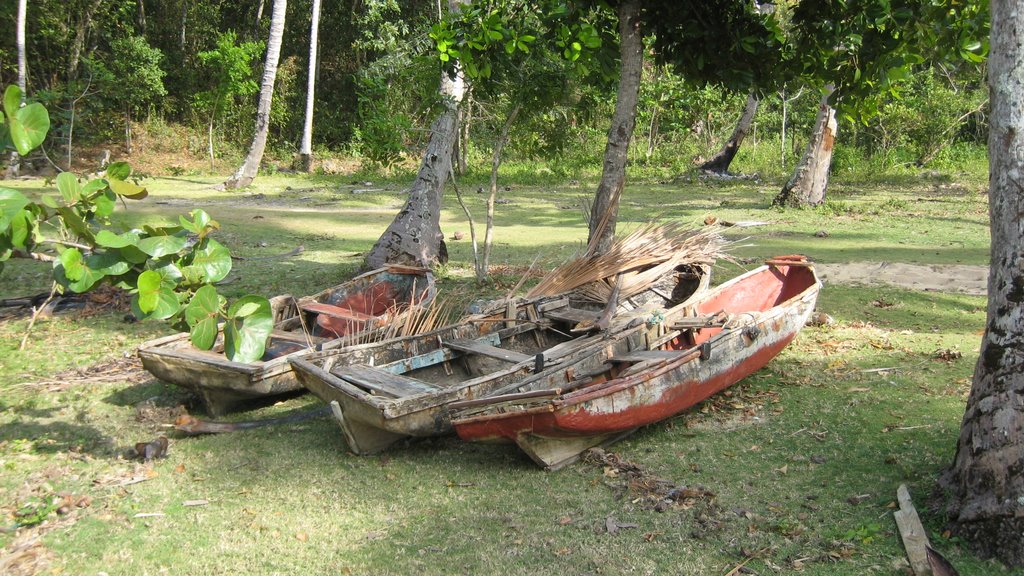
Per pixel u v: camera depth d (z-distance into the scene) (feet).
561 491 17.80
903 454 18.74
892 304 33.58
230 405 23.53
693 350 20.76
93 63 84.12
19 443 20.85
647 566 14.55
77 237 16.37
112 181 16.81
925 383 23.85
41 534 16.35
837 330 29.96
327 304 29.17
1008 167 14.65
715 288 27.02
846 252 44.86
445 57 27.89
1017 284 14.37
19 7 72.84
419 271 31.96
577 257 28.91
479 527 16.28
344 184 85.92
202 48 103.96
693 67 29.40
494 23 27.20
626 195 74.90
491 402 18.33
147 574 14.83
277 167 98.17
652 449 19.90
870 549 14.70
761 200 70.18
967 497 14.65
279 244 49.21
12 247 15.24
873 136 101.45
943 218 57.98
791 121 114.52
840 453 19.12
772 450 19.52
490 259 44.32
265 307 17.11
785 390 23.82
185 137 100.63
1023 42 14.46
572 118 38.17
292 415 23.22
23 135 15.31
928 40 26.55
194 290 16.65
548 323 25.94
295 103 108.78
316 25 94.79
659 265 29.14
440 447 20.85
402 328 25.91
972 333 29.27
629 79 27.73
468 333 25.12
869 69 27.50
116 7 95.61
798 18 27.61
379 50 89.56
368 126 38.11
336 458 20.15
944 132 96.99
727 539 15.37
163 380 23.49
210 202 68.95
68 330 31.09
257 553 15.48
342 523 16.65
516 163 102.27
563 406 17.60
